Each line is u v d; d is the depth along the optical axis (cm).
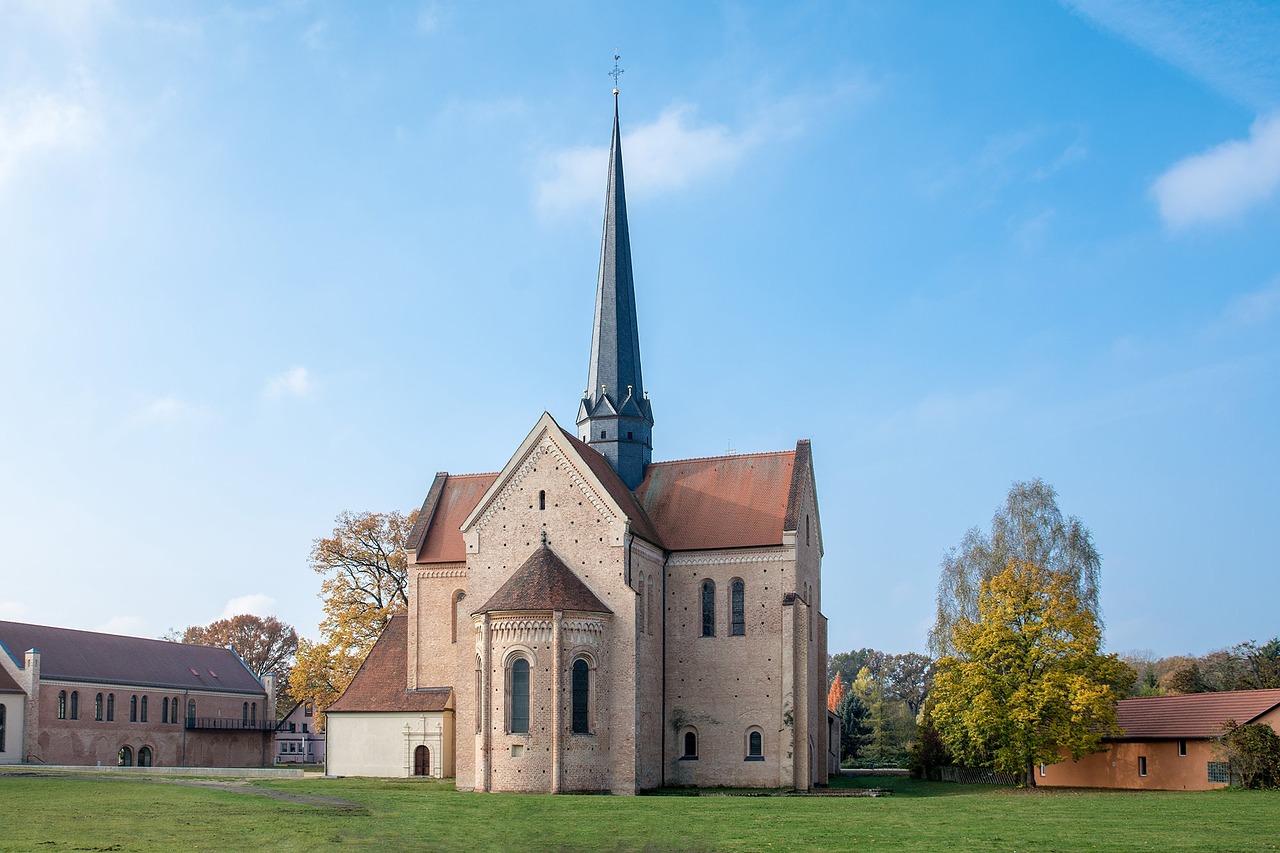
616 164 8656
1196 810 5300
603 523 7088
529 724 6600
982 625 7544
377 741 7888
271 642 16400
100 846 3741
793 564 7469
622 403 8288
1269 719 7225
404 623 8431
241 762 13200
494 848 3900
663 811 5150
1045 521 9512
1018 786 7650
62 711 10862
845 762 13088
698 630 7612
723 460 8188
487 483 8606
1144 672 16262
